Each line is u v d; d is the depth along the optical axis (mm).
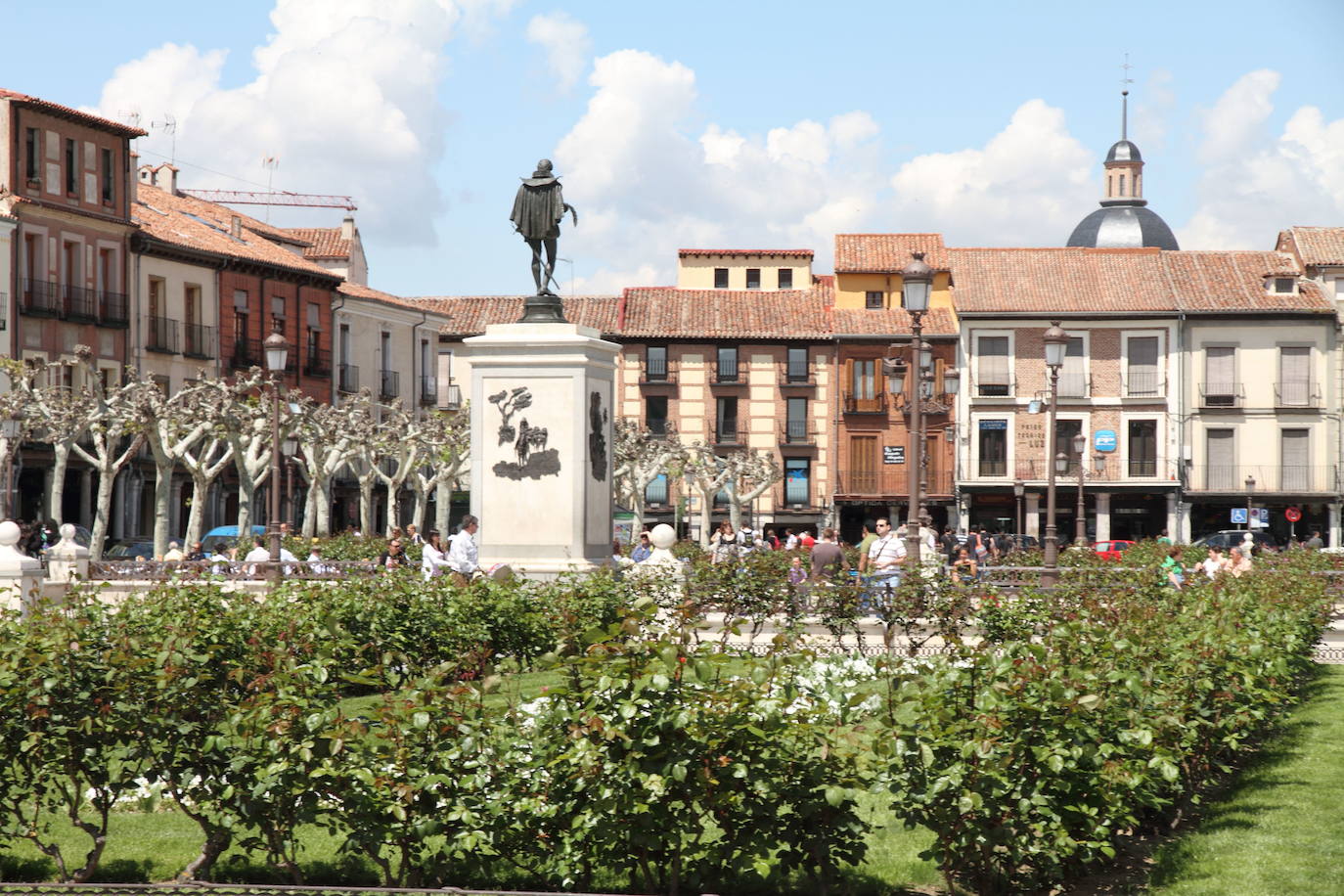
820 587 19953
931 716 8180
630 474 56281
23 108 47406
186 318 54156
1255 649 11594
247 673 9641
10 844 9359
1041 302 68312
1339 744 12781
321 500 46031
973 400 68500
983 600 18594
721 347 70312
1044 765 8227
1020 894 8758
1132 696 9133
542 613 17531
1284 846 9297
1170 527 67438
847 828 8250
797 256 75750
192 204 61250
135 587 24453
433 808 8156
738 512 62719
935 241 71688
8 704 8672
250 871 9211
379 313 65250
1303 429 67250
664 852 8141
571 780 8047
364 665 14812
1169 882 8789
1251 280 68750
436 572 19719
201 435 39062
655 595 20016
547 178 21000
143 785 9547
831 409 69812
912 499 25234
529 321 20859
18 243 46656
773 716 7898
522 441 20375
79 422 38344
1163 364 67688
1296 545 43094
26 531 36281
